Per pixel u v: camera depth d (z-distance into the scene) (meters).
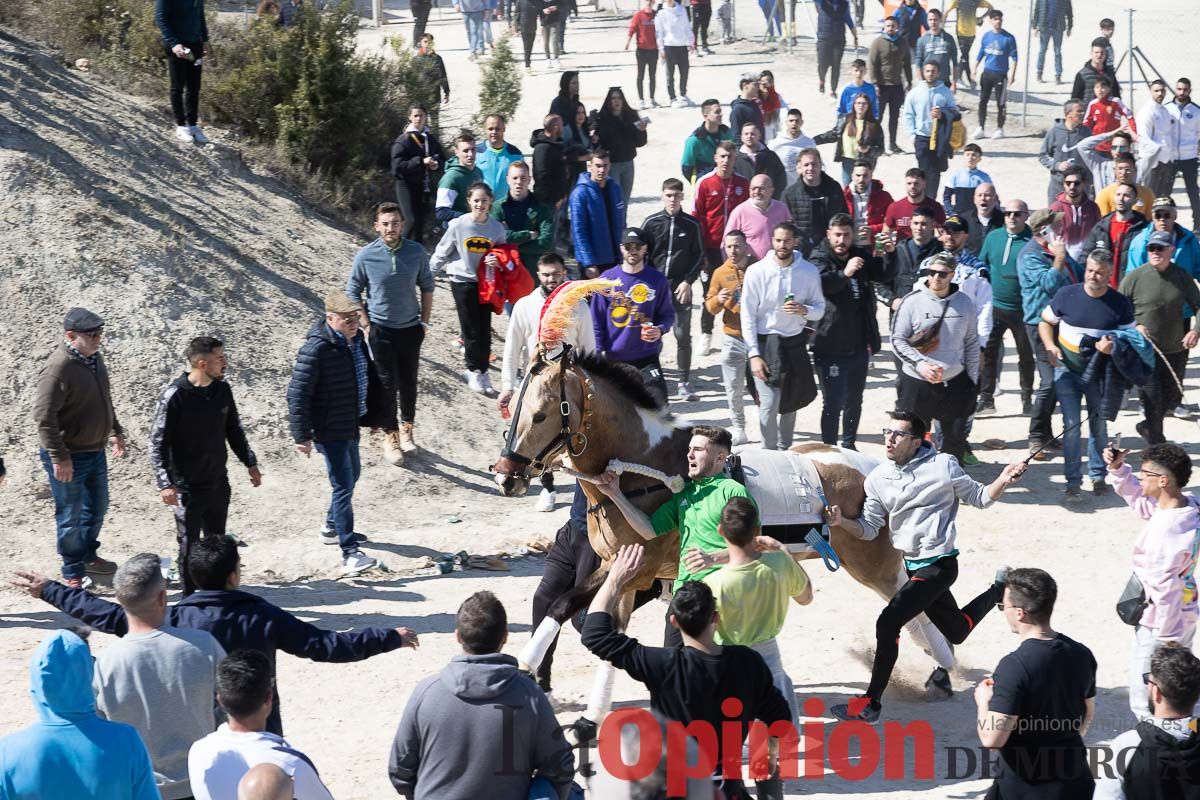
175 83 37.19
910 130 47.69
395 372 27.73
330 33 41.16
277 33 41.34
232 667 11.62
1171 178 46.41
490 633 11.93
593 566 17.94
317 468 27.09
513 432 16.81
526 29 64.69
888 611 17.58
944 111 47.22
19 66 35.47
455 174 35.91
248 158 39.38
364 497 26.48
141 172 33.72
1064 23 65.62
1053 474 28.41
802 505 17.75
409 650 20.34
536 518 26.44
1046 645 13.06
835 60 61.19
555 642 18.97
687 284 31.77
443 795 11.84
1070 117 44.28
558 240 41.62
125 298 28.33
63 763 11.08
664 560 17.38
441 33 74.25
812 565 24.19
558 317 16.95
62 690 11.12
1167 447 16.98
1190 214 50.53
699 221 35.03
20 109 32.69
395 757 12.10
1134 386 28.17
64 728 11.19
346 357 22.95
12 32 39.56
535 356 16.97
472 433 29.89
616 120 42.66
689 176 40.81
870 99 51.66
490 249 31.08
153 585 12.75
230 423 21.14
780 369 26.47
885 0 64.19
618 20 77.75
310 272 34.06
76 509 21.66
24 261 28.05
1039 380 31.88
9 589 22.02
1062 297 26.73
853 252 26.80
